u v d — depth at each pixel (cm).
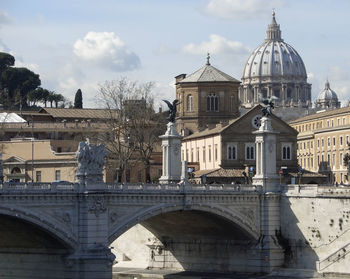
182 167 17862
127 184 15338
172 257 18725
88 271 14612
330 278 16275
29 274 15500
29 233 14725
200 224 17562
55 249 15138
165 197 15912
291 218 17350
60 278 15038
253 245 17425
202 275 17588
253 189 17338
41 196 14088
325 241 16762
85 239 14650
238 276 17200
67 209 14525
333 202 16650
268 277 16888
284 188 17550
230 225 17238
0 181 14450
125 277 18062
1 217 13875
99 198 14788
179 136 17775
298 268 17125
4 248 15875
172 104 17925
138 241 19275
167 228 18250
